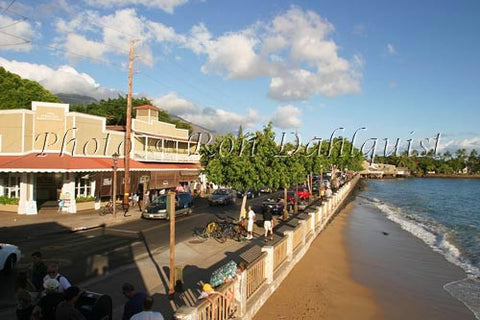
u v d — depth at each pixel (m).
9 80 45.19
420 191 89.00
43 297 7.66
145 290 11.88
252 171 22.09
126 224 25.02
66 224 23.52
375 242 24.92
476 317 12.83
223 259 16.00
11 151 27.64
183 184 45.97
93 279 12.90
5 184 28.81
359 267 18.00
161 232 22.09
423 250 23.47
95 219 25.50
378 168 150.88
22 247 17.59
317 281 14.91
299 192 39.53
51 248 17.48
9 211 27.83
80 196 30.05
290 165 26.95
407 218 40.78
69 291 6.99
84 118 29.92
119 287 12.10
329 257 19.23
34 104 28.06
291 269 15.90
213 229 20.78
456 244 26.39
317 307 12.25
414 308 13.38
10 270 13.46
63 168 26.09
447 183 129.38
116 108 62.97
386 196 72.62
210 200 35.69
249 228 20.42
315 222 24.09
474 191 91.38
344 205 47.03
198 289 12.04
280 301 12.28
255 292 11.49
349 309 12.59
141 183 36.91
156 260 15.61
